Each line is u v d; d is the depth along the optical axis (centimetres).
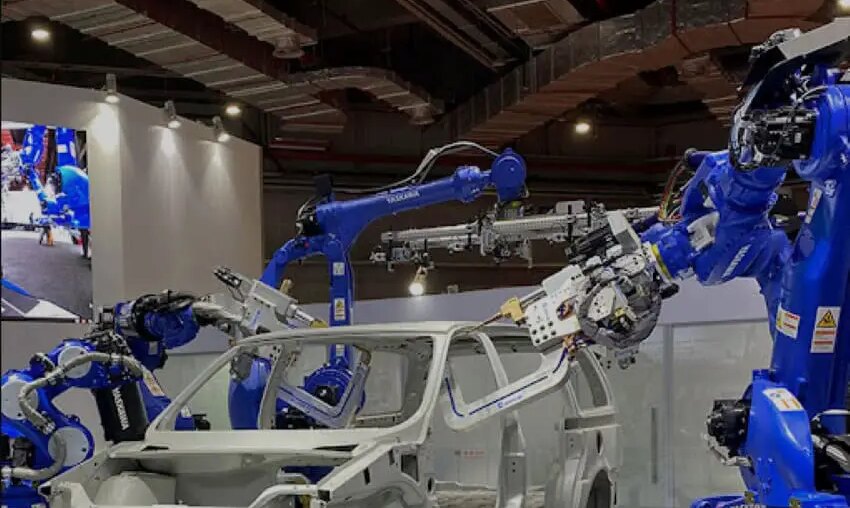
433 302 891
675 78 1273
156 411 544
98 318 567
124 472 472
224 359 514
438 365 451
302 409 556
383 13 1074
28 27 1163
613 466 540
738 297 737
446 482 605
